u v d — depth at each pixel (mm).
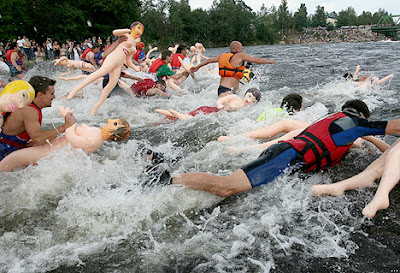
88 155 4266
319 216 2951
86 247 2676
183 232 2828
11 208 3234
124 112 6867
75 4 47531
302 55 23812
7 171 3809
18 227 2957
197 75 12617
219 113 6043
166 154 4340
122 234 2834
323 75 11531
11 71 13320
